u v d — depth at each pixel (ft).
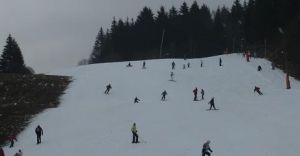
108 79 215.51
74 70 246.06
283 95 169.48
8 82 206.49
